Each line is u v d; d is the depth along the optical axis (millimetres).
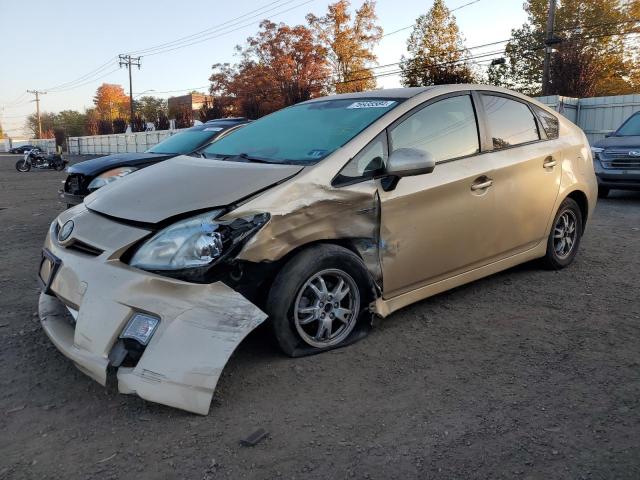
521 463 2381
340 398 2939
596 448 2475
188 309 2801
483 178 4105
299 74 44375
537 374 3188
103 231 3156
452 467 2365
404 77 39375
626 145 10148
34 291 4855
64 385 3119
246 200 3078
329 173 3355
